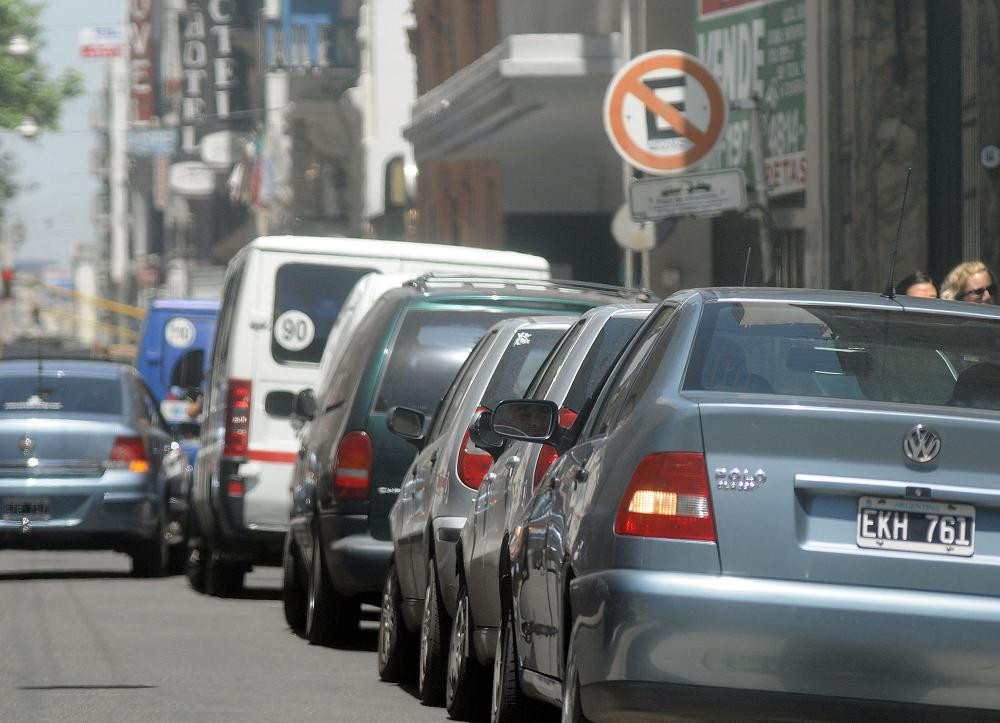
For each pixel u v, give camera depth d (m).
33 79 194.62
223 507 44.00
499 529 22.52
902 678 15.29
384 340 32.12
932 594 15.41
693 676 15.36
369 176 141.62
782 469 15.63
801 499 15.62
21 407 50.88
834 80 52.06
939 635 15.27
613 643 15.59
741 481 15.62
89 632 35.38
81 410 51.41
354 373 32.94
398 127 142.38
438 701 25.84
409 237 117.56
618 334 22.88
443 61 113.44
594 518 16.36
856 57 51.19
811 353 16.92
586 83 66.94
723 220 64.56
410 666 28.58
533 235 89.94
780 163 55.41
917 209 50.22
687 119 45.22
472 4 103.12
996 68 47.97
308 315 44.03
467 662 23.91
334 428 33.06
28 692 26.59
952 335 17.39
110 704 25.42
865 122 50.97
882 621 15.29
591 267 89.94
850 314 17.55
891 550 15.52
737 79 57.72
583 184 89.94
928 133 50.44
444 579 25.55
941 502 15.61
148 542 51.88
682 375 16.73
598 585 15.85
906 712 15.30
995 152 48.03
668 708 15.43
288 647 33.69
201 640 34.47
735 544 15.52
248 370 43.97
